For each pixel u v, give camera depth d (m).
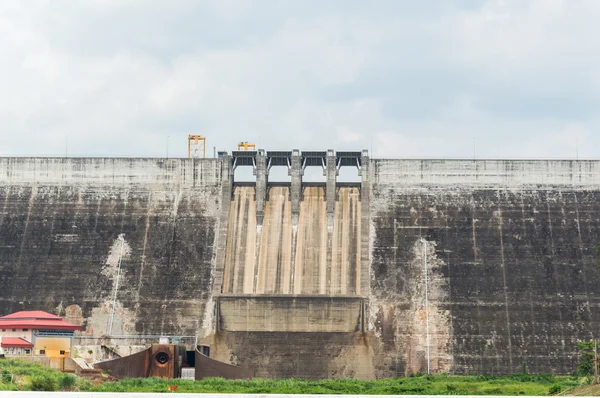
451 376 136.00
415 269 146.88
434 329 141.62
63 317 146.12
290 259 149.12
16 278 150.12
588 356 127.19
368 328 142.50
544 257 147.25
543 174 154.75
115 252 151.62
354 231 151.50
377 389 117.06
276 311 144.12
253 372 132.50
